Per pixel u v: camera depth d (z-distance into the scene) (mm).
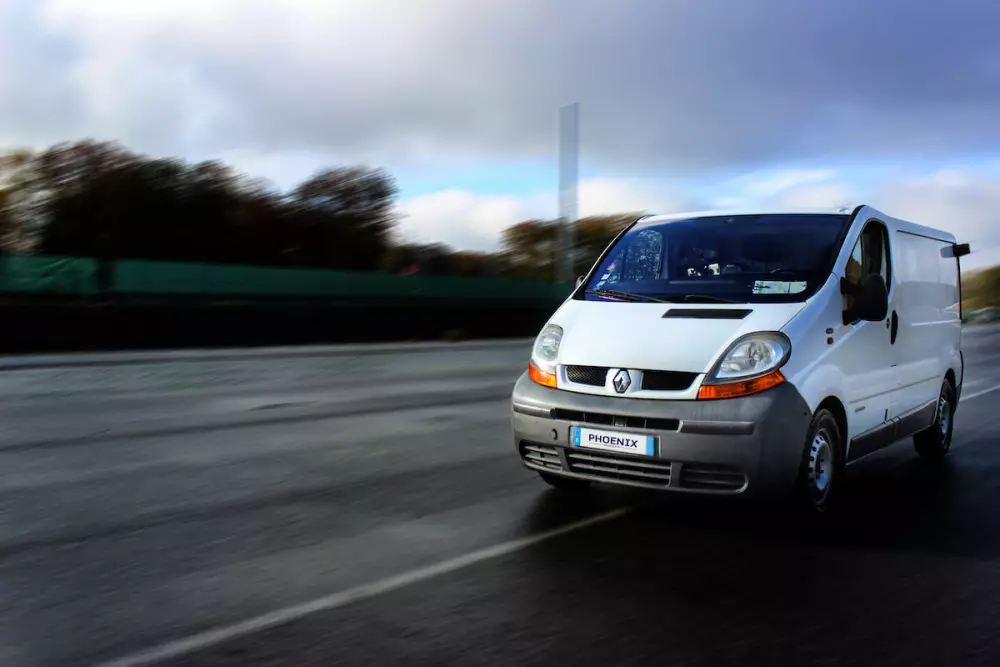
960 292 7734
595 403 4594
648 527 4793
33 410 9797
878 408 5516
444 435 7957
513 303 32219
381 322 25922
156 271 23453
